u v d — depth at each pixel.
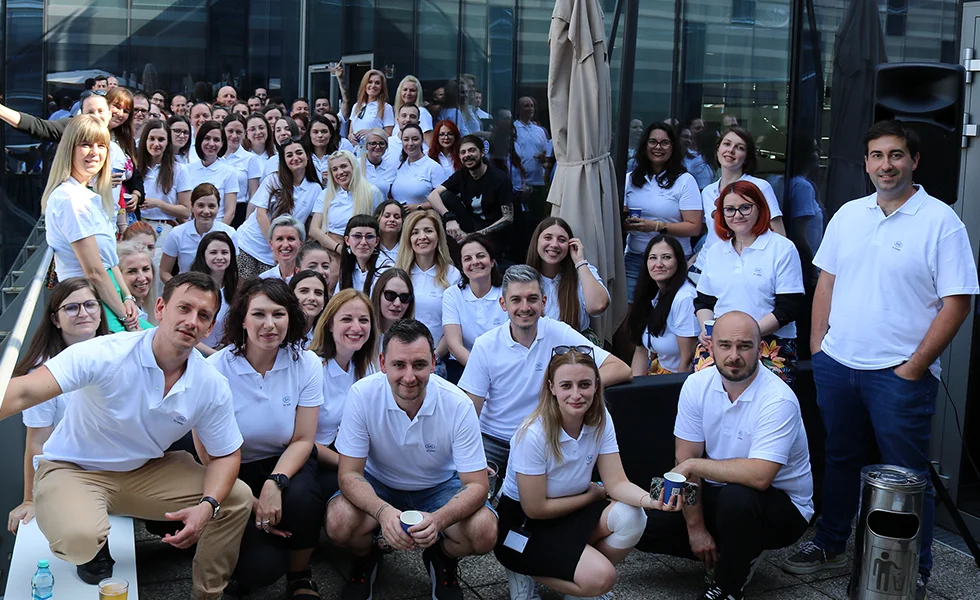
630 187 6.70
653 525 4.23
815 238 6.00
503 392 4.80
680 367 5.48
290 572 4.00
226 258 5.76
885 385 4.25
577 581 3.84
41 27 15.27
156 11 16.06
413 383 3.86
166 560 4.32
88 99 5.67
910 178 4.21
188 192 8.16
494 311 5.55
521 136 8.66
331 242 7.44
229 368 4.02
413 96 9.85
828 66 5.86
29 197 13.32
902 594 3.98
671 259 5.50
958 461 5.21
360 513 3.91
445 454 4.07
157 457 3.67
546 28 8.31
